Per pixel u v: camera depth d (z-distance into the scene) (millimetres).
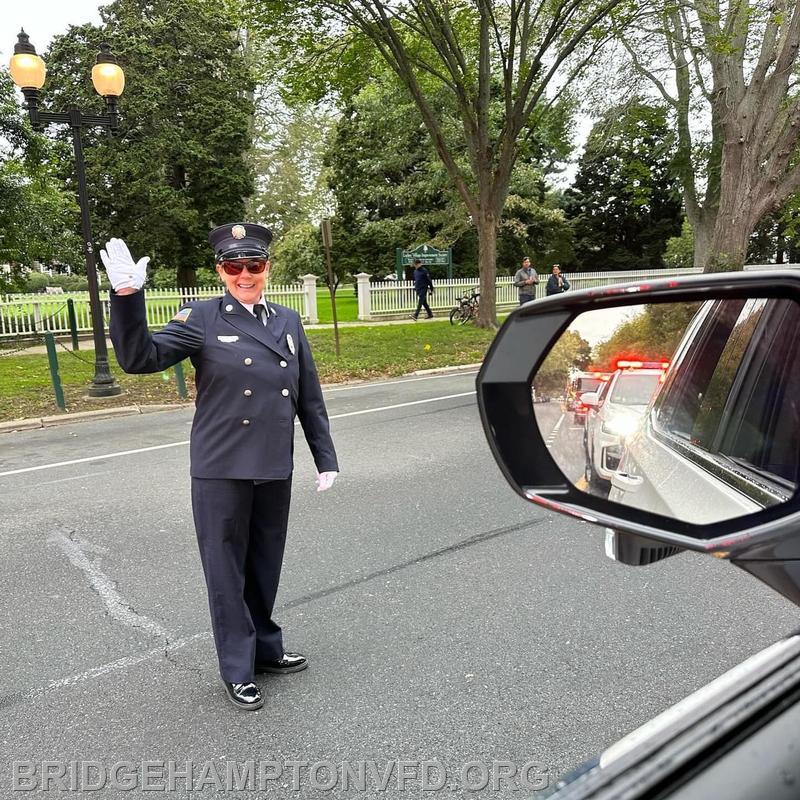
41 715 2662
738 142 12438
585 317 1068
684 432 1370
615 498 1146
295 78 15367
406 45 15961
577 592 3574
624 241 41844
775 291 890
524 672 2869
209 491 2676
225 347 2689
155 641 3221
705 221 26766
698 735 700
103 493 5559
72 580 3898
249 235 2768
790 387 1015
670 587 3600
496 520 4680
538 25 15758
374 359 12719
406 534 4449
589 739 2449
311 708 2682
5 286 16812
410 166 29219
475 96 16141
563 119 20906
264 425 2713
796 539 781
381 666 2955
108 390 9758
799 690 741
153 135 23094
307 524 4672
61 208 16531
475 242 30719
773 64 12523
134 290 2365
